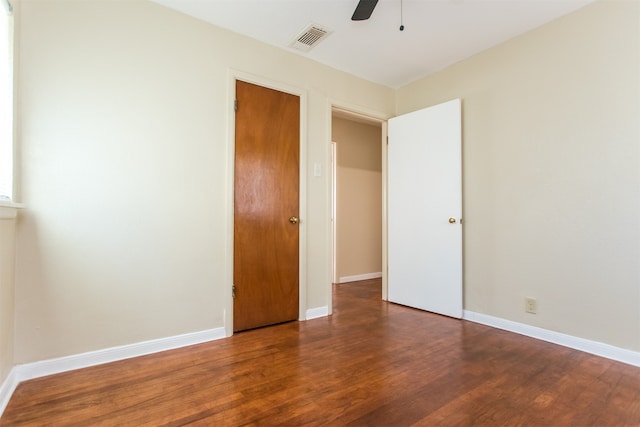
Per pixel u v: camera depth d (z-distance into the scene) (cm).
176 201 223
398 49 277
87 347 192
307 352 213
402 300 335
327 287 300
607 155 208
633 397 159
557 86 232
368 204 500
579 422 140
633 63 198
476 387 168
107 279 198
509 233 259
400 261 338
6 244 155
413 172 325
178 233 223
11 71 165
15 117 170
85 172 192
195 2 216
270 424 137
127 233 205
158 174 216
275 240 270
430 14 227
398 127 341
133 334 206
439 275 301
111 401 154
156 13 217
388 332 252
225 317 243
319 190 297
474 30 248
